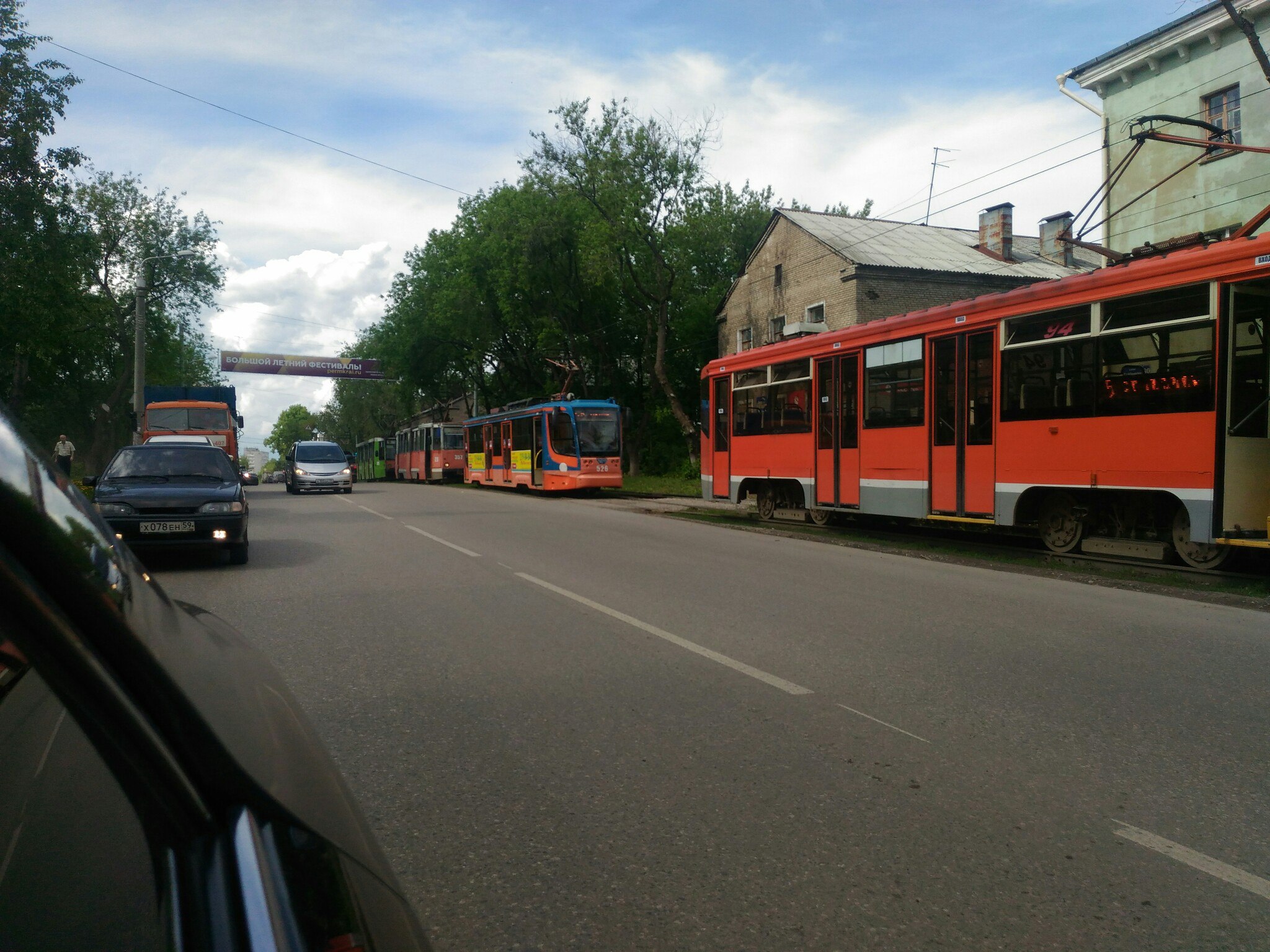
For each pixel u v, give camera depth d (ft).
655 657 19.58
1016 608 25.32
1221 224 67.05
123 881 2.81
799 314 111.04
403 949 3.40
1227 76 66.39
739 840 10.62
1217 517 30.48
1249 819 11.20
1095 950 8.25
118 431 168.45
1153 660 19.31
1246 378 30.68
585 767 13.01
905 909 9.03
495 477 103.45
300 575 32.14
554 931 8.62
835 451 49.06
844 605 25.76
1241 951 8.22
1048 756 13.46
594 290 128.57
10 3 73.51
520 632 22.22
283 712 4.15
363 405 294.46
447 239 160.97
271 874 3.02
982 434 39.75
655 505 74.74
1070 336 35.68
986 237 113.60
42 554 2.64
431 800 11.84
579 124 102.63
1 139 73.77
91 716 2.83
